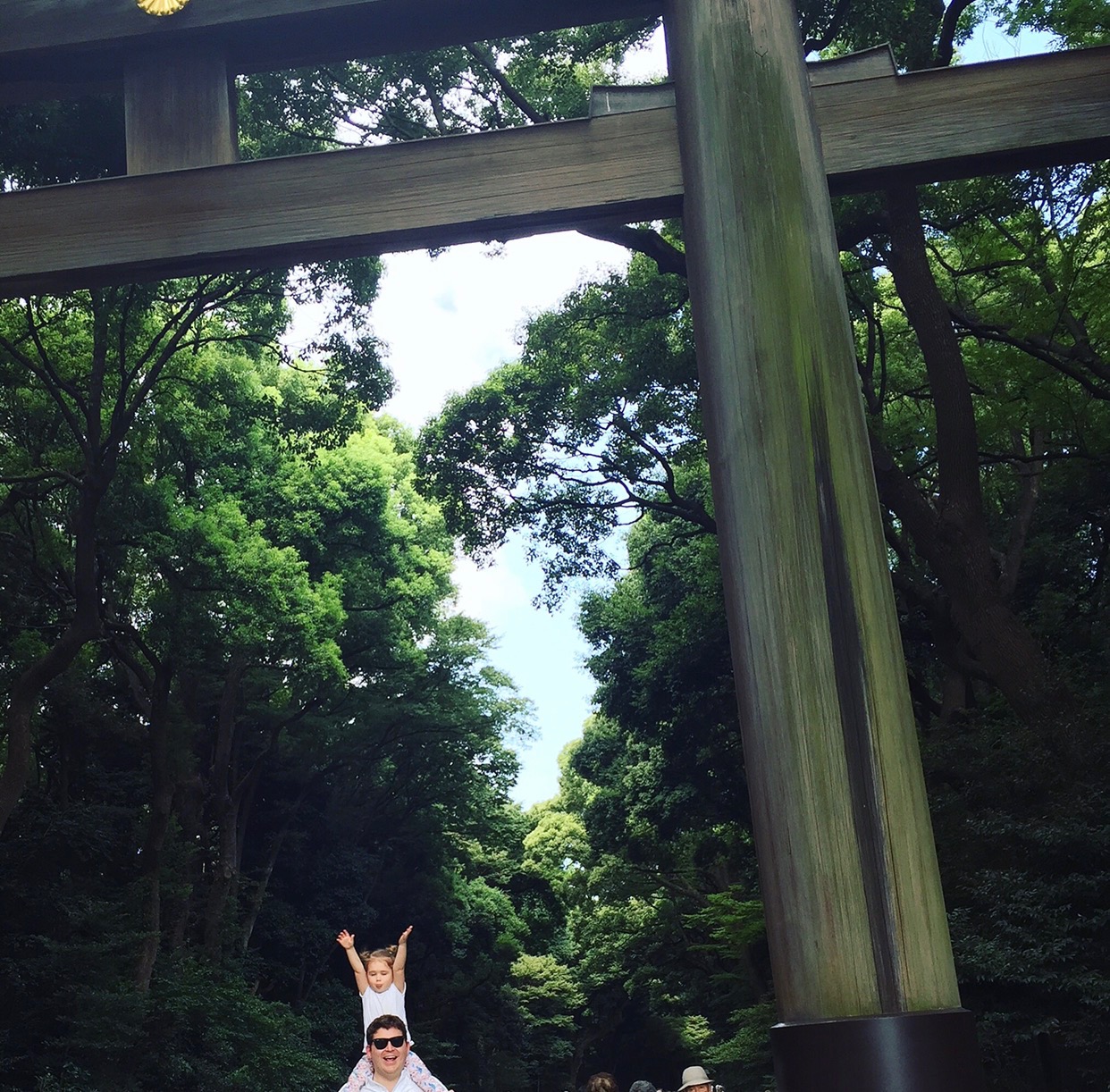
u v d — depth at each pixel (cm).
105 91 521
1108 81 469
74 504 1884
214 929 2314
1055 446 1858
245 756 2806
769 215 440
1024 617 1764
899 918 374
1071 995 916
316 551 2777
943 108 469
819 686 393
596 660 2745
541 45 1612
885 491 1232
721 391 429
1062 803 989
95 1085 1684
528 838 4094
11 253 473
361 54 516
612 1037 4122
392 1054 392
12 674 2006
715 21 466
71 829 1966
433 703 2970
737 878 3042
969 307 1766
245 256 473
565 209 462
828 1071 355
